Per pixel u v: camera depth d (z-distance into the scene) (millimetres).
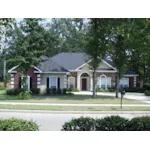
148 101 28328
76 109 19828
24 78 29094
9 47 27672
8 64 29391
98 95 35438
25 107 20641
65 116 17422
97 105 22859
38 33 28281
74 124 8609
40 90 35625
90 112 19328
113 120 8695
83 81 45750
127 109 20312
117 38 28062
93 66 30656
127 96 36000
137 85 51844
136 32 7660
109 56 33250
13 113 18844
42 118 16328
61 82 36344
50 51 55844
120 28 7621
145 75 50000
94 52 29312
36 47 28516
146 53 8406
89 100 27391
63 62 46406
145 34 7719
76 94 36500
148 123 8547
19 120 7996
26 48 27844
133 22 7527
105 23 8633
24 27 28156
